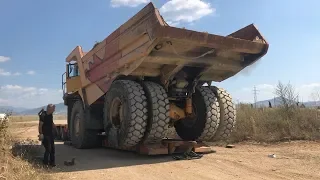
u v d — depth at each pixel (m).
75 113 11.24
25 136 13.80
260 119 11.74
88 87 10.45
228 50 8.08
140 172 6.59
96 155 9.06
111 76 8.94
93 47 10.04
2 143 6.88
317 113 11.49
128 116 7.77
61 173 6.51
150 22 6.98
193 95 9.34
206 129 8.89
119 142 8.15
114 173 6.54
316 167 6.62
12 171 5.63
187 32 7.06
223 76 9.65
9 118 7.82
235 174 6.22
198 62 8.24
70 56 11.97
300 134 10.29
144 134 8.13
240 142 10.57
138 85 8.08
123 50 8.21
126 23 7.91
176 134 10.52
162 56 7.73
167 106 8.05
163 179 5.97
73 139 11.20
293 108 12.01
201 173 6.38
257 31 8.48
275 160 7.47
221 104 9.26
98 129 10.39
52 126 7.59
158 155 8.62
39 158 8.16
